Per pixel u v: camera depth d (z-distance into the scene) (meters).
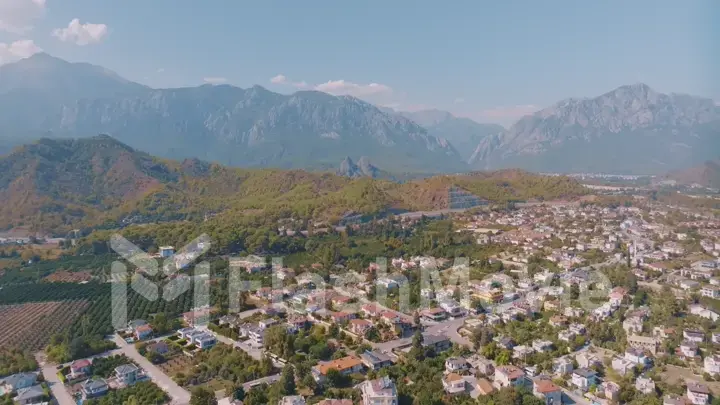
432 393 167.88
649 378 178.62
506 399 161.88
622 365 186.38
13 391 181.12
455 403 164.88
